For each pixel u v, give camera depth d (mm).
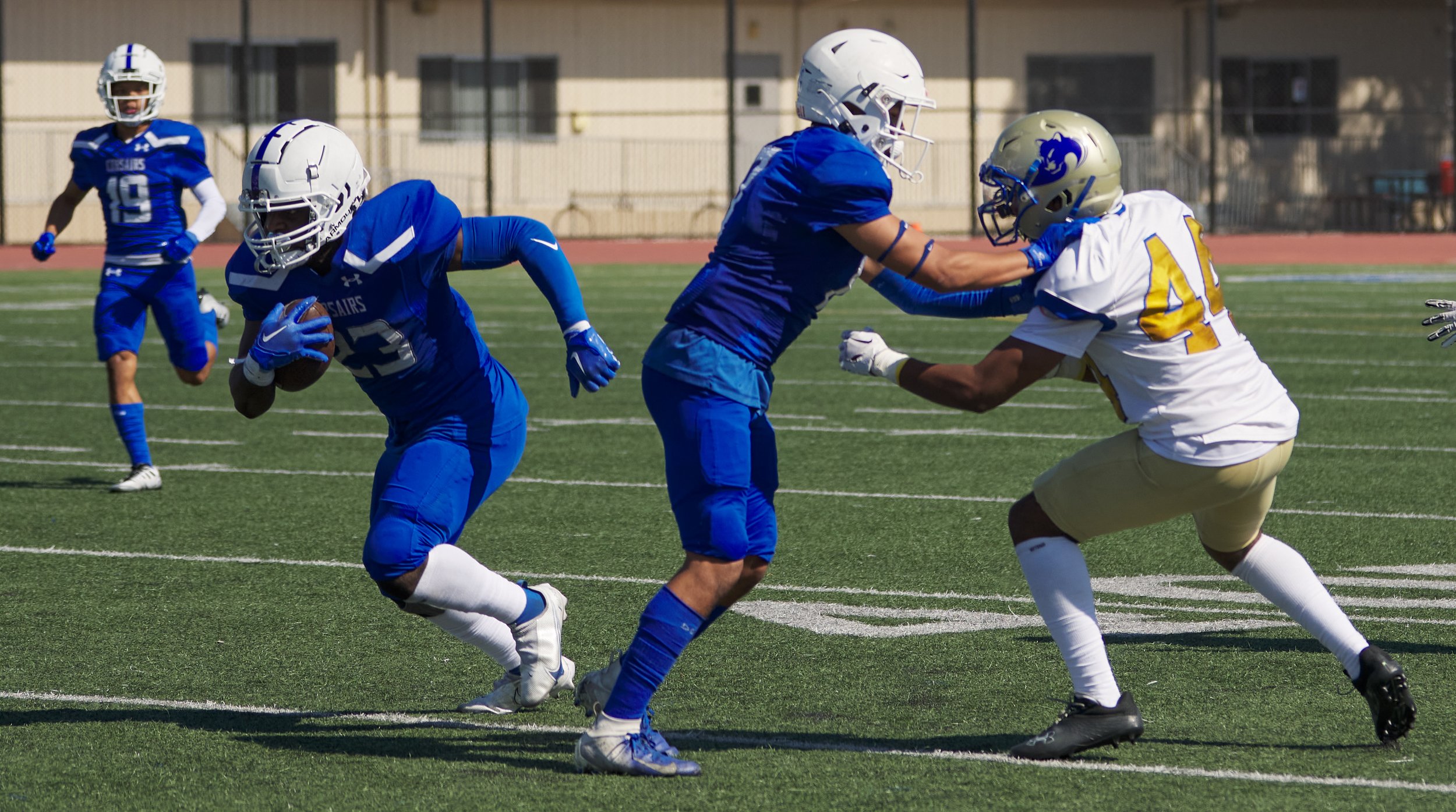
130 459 33562
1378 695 15180
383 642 20266
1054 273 14609
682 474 14922
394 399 16344
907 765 15258
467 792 14602
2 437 38594
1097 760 15375
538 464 33938
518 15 125188
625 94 127500
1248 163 130875
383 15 123062
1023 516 15539
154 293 31828
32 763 15516
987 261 14562
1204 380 14656
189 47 120500
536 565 24703
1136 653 19391
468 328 16547
